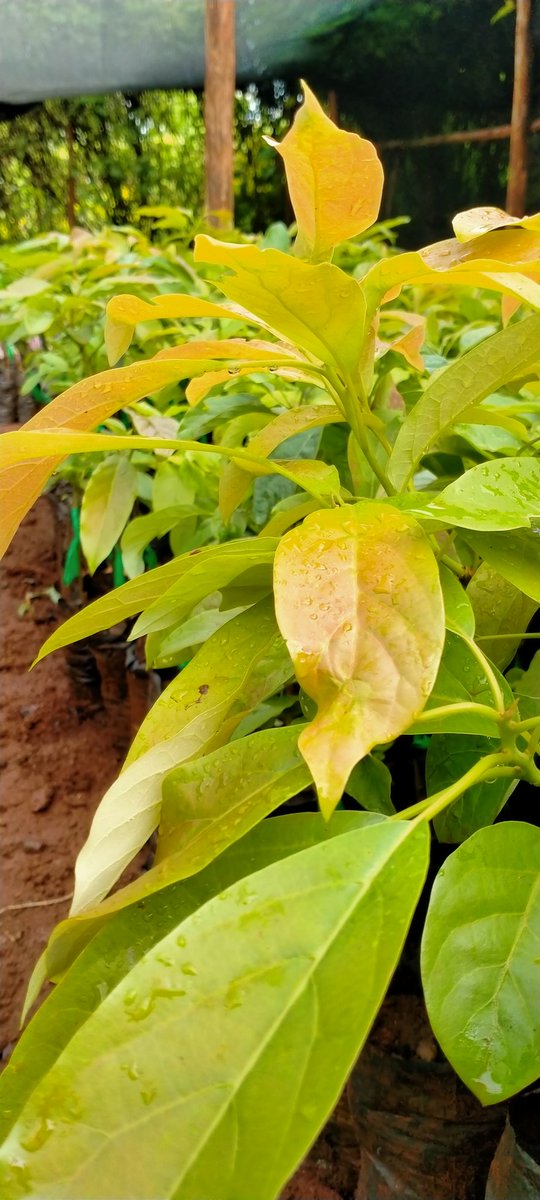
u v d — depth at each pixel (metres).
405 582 0.22
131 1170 0.17
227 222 1.48
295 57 2.55
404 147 2.37
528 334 0.30
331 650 0.20
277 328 0.29
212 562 0.27
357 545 0.23
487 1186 0.40
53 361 1.03
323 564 0.22
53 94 2.95
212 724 0.29
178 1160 0.17
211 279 0.26
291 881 0.20
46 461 0.30
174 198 3.56
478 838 0.24
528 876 0.24
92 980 0.24
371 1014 0.18
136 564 0.70
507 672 0.40
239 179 3.02
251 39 2.51
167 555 0.97
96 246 1.15
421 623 0.21
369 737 0.19
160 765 0.29
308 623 0.21
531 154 1.89
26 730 1.32
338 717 0.19
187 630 0.41
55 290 0.98
